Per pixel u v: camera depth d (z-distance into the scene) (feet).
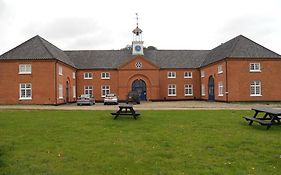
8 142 37.60
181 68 174.09
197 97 174.60
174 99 173.27
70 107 106.83
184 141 37.81
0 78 126.82
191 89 174.91
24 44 133.49
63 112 78.33
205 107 100.42
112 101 134.41
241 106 106.01
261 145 35.27
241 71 133.18
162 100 172.35
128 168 26.55
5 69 127.03
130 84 166.50
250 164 27.43
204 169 26.05
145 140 38.73
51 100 126.41
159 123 54.80
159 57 180.04
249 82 133.49
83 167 26.96
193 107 100.78
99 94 169.27
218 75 144.15
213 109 86.79
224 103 130.31
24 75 126.93
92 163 28.17
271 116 52.37
